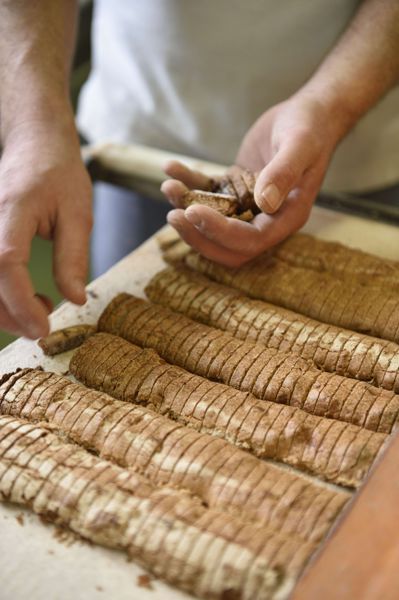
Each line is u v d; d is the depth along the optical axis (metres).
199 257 0.73
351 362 0.63
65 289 0.64
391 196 1.01
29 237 0.63
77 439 0.58
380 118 0.94
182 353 0.65
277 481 0.54
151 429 0.57
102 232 1.13
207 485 0.54
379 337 0.66
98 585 0.51
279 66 0.92
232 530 0.51
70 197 0.68
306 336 0.65
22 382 0.61
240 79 0.93
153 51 0.94
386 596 0.47
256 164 0.78
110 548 0.53
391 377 0.61
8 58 0.77
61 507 0.53
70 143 0.72
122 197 1.06
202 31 0.90
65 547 0.53
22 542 0.53
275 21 0.88
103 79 1.04
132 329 0.67
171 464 0.55
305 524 0.51
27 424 0.58
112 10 0.96
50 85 0.75
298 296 0.69
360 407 0.59
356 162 0.97
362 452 0.55
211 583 0.49
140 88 0.98
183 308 0.70
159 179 0.88
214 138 0.99
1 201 0.65
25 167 0.68
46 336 0.61
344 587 0.48
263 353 0.63
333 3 0.87
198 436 0.57
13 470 0.55
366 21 0.82
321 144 0.73
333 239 0.78
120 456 0.56
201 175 0.75
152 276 0.75
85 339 0.67
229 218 0.68
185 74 0.94
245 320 0.67
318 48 0.90
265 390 0.61
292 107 0.75
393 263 0.72
